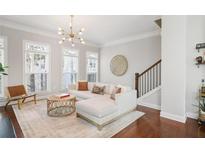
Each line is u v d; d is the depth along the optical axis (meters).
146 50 4.85
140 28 4.29
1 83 3.89
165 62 3.05
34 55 4.57
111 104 2.74
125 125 2.62
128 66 5.50
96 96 3.70
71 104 3.62
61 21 3.71
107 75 6.49
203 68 2.80
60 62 5.23
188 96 3.02
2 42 3.83
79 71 5.97
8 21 3.78
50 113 3.23
